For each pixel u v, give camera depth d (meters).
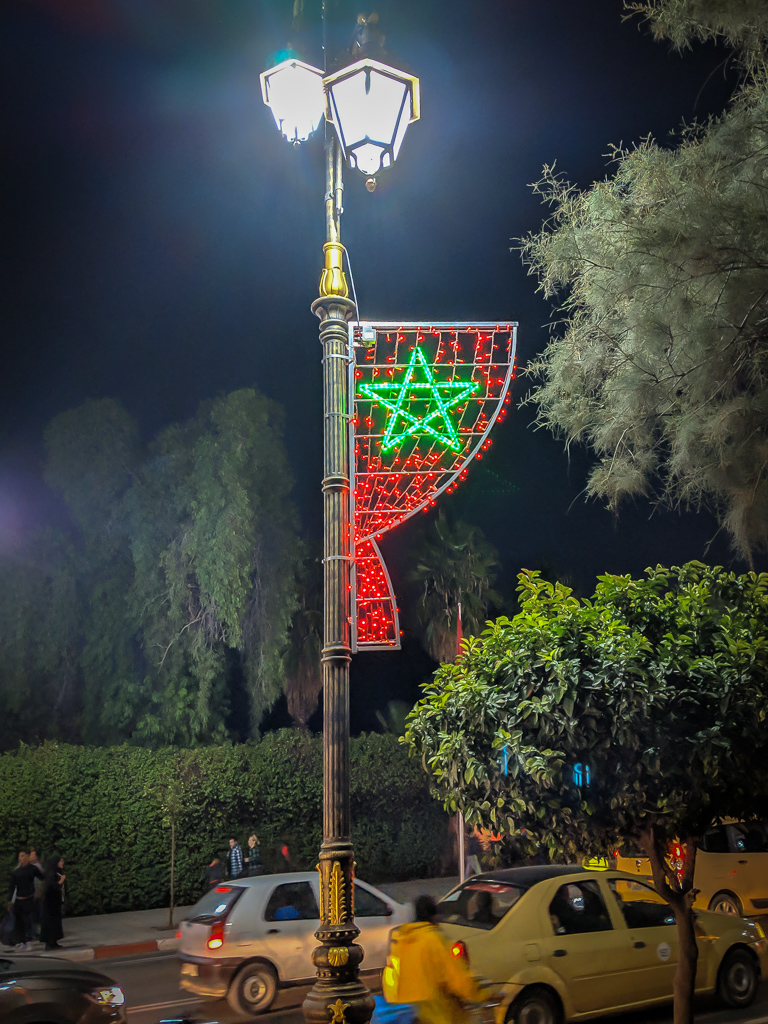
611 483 6.17
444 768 7.03
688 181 6.02
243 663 24.83
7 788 19.88
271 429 25.92
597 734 6.20
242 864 20.12
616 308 6.29
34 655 24.20
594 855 6.87
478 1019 7.41
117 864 20.97
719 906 14.81
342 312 6.57
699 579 7.42
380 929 10.91
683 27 5.94
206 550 23.92
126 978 13.30
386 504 10.77
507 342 10.84
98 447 25.41
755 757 6.39
